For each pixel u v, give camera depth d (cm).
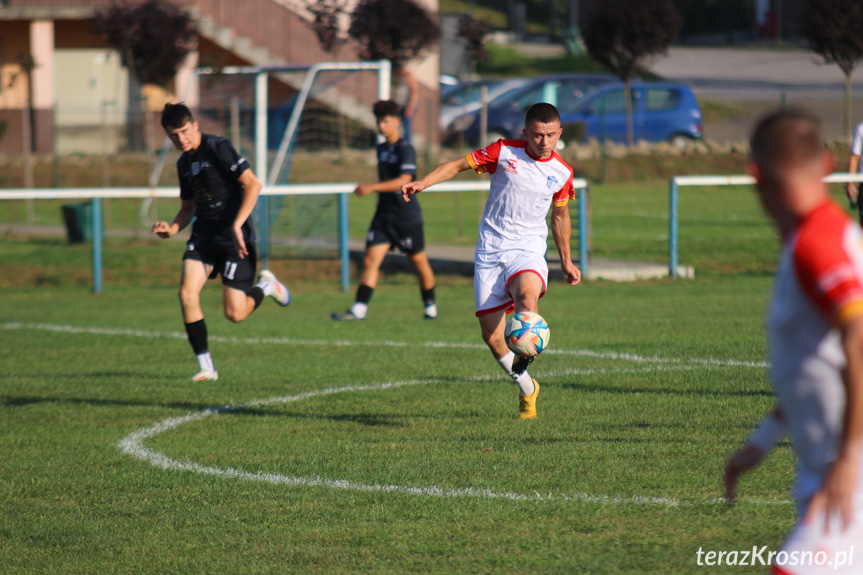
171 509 1619
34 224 7956
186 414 2356
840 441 824
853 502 841
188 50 8212
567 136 10512
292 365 3006
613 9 10062
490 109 10550
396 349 3259
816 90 13962
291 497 1655
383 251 3912
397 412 2309
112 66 11338
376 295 4878
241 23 10475
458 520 1495
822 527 859
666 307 4109
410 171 3722
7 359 3253
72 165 9712
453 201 9175
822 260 823
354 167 9212
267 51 10494
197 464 1894
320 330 3738
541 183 2089
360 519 1524
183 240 6750
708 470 1691
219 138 2548
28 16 10744
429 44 7812
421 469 1792
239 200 2592
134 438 2125
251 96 7575
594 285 4931
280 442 2052
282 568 1331
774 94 13512
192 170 2566
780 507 1470
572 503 1543
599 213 7850
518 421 2158
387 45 7688
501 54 18738
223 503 1639
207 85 7688
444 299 4691
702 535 1373
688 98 10925
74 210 6544
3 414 2402
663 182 9812
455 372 2806
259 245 5766
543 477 1700
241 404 2458
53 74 11156
